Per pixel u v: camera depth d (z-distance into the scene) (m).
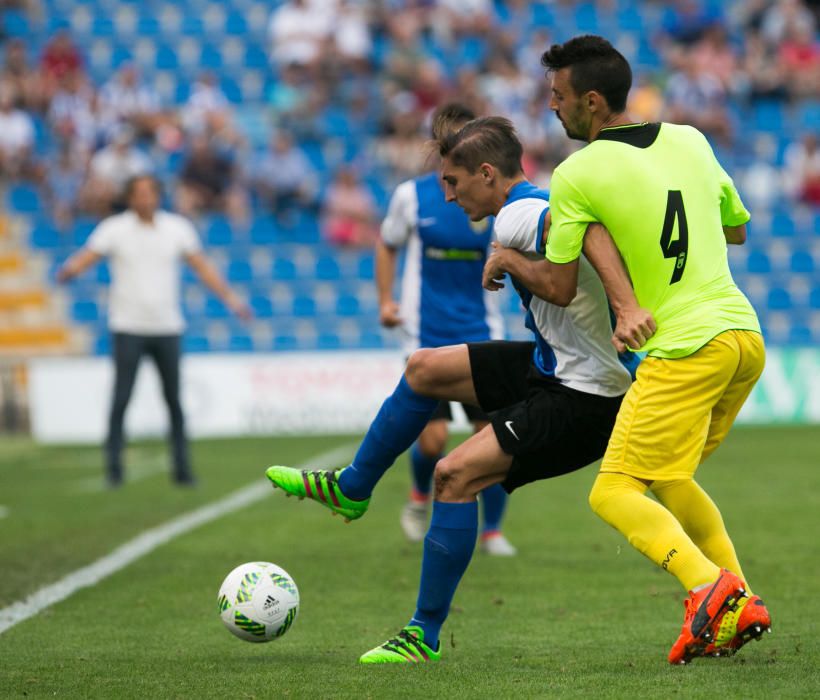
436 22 86.62
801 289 78.19
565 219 15.94
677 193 16.28
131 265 41.16
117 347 41.41
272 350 75.31
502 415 17.00
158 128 80.56
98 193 75.81
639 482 16.19
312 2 85.69
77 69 82.56
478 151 17.27
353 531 31.45
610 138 16.47
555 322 16.94
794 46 85.69
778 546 27.56
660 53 87.94
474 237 28.25
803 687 14.59
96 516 34.56
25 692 15.15
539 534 30.53
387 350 75.31
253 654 17.69
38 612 21.25
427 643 17.17
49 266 76.56
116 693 15.02
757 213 80.50
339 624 20.11
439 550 16.98
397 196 28.83
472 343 17.75
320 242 78.62
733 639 15.54
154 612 21.25
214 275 42.50
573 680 15.31
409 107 81.19
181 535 30.73
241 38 89.69
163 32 89.88
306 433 61.41
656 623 19.83
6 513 35.56
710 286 16.28
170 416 41.81
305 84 84.75
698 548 16.83
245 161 80.69
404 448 17.81
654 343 16.05
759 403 63.19
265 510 35.59
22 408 64.94
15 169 79.38
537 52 82.31
